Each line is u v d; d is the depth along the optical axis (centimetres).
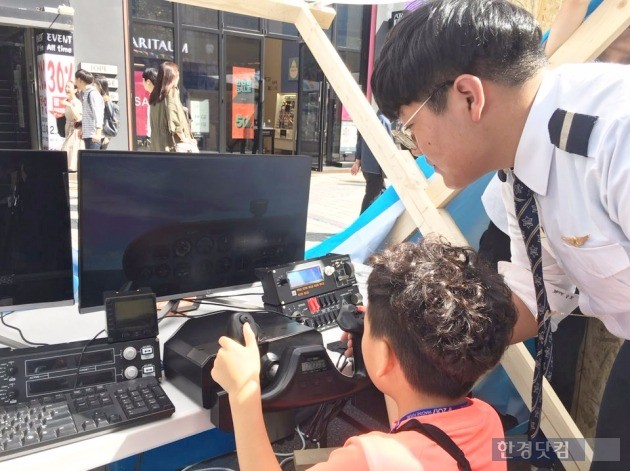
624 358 108
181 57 721
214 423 96
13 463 80
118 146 675
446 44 81
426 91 85
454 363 73
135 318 103
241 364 88
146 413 91
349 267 151
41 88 651
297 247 157
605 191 78
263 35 794
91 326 129
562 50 148
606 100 79
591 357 185
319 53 200
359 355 107
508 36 80
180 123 467
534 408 105
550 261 111
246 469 82
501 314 77
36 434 84
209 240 138
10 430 84
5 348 99
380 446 70
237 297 158
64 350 98
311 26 201
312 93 869
